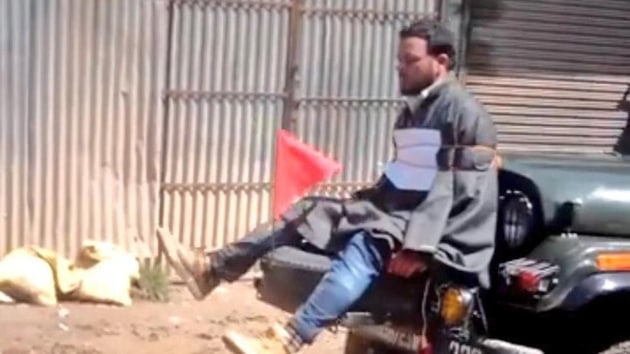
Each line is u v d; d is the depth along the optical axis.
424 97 5.42
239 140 9.21
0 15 8.35
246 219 9.30
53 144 8.60
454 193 5.31
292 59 9.32
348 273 5.24
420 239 5.19
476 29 10.17
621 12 10.91
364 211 5.40
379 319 5.59
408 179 5.37
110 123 8.73
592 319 5.74
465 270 5.29
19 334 7.66
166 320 8.24
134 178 8.86
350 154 9.66
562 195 5.59
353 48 9.55
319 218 5.69
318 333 5.23
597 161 6.27
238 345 5.18
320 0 9.37
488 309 5.70
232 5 9.02
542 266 5.46
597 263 5.43
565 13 10.60
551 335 5.88
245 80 9.16
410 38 5.44
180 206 9.07
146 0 8.72
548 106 10.70
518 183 5.71
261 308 8.68
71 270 8.53
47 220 8.64
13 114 8.46
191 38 8.92
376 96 9.68
